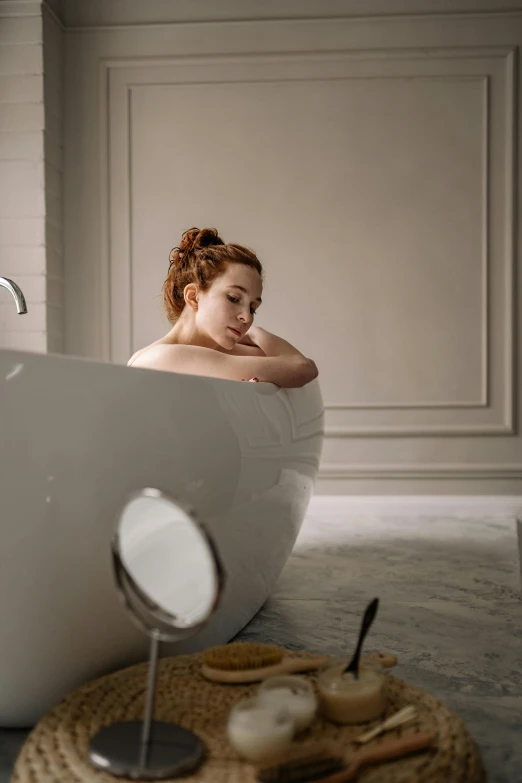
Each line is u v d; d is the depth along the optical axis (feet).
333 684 3.15
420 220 9.68
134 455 3.46
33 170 9.16
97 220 9.89
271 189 9.78
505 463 9.71
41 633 3.41
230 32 9.71
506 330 9.66
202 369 4.92
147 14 9.78
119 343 9.97
